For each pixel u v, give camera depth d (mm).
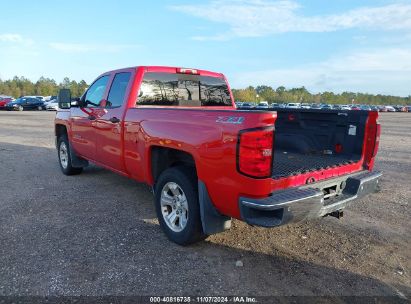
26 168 8266
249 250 4086
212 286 3322
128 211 5258
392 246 4312
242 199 3240
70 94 6480
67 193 6133
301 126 5266
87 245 4082
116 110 5191
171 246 4129
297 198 3252
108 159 5609
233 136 3248
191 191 3867
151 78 5227
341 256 4020
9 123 21734
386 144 14992
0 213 5059
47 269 3529
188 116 3836
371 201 6121
